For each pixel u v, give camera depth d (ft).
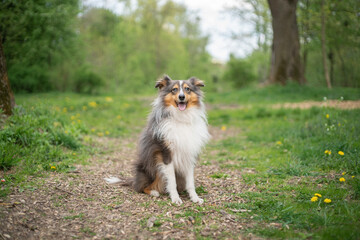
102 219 9.91
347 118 21.56
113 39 84.89
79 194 11.93
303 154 16.58
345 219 9.20
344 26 48.62
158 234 8.96
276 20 53.88
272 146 20.34
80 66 63.31
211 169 16.56
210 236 8.80
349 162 13.99
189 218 10.00
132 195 12.50
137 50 107.86
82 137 21.07
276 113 32.58
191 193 12.44
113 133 25.36
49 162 14.83
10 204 10.03
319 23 54.39
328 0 46.98
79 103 38.11
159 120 12.78
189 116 12.94
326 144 16.53
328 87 49.70
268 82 57.47
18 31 27.66
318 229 8.82
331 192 11.43
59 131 18.84
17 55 30.12
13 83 42.16
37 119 18.61
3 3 25.31
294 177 13.92
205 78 123.75
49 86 54.70
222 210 10.65
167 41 115.44
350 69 52.31
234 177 14.85
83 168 15.37
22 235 8.57
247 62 96.37
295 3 53.11
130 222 9.77
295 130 22.31
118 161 17.80
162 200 12.05
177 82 13.09
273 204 10.82
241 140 23.47
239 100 51.26
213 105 48.60
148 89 92.84
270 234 8.69
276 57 55.11
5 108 17.71
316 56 66.74
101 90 71.51
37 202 10.66
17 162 13.83
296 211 10.16
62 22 31.07
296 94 46.68
